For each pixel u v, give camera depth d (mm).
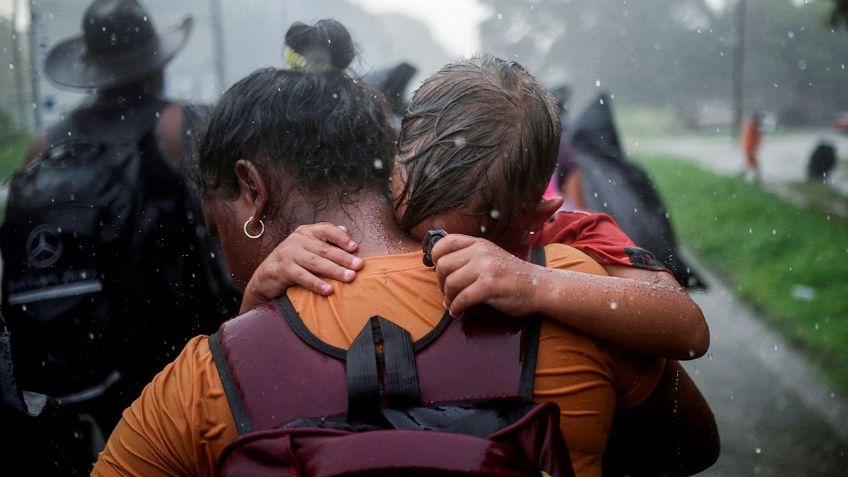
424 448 1232
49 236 2744
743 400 5570
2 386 1837
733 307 8078
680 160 22016
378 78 3031
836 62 32344
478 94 1529
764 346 6738
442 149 1520
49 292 2711
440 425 1300
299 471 1241
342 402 1383
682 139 31812
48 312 2705
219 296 2777
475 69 1578
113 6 3289
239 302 2779
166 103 2998
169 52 3355
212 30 12273
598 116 4535
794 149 24250
